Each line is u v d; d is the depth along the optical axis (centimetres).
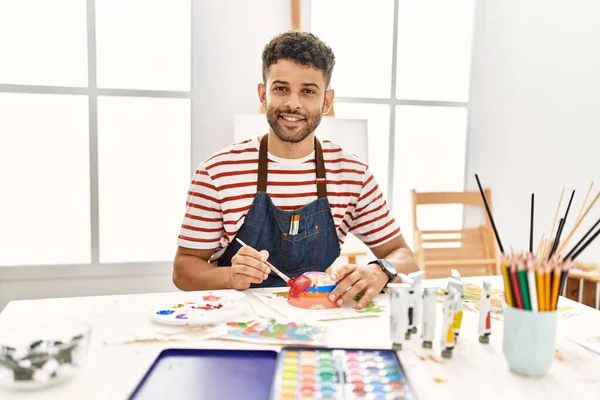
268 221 125
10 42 206
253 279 106
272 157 127
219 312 90
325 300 97
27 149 212
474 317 94
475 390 65
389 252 136
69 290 218
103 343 78
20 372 62
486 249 238
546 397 64
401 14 246
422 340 82
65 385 64
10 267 211
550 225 216
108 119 218
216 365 71
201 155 227
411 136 255
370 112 247
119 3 214
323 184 128
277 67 116
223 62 225
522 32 231
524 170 230
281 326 86
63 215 218
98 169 219
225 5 223
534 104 224
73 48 212
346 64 242
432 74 255
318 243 128
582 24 199
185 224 126
